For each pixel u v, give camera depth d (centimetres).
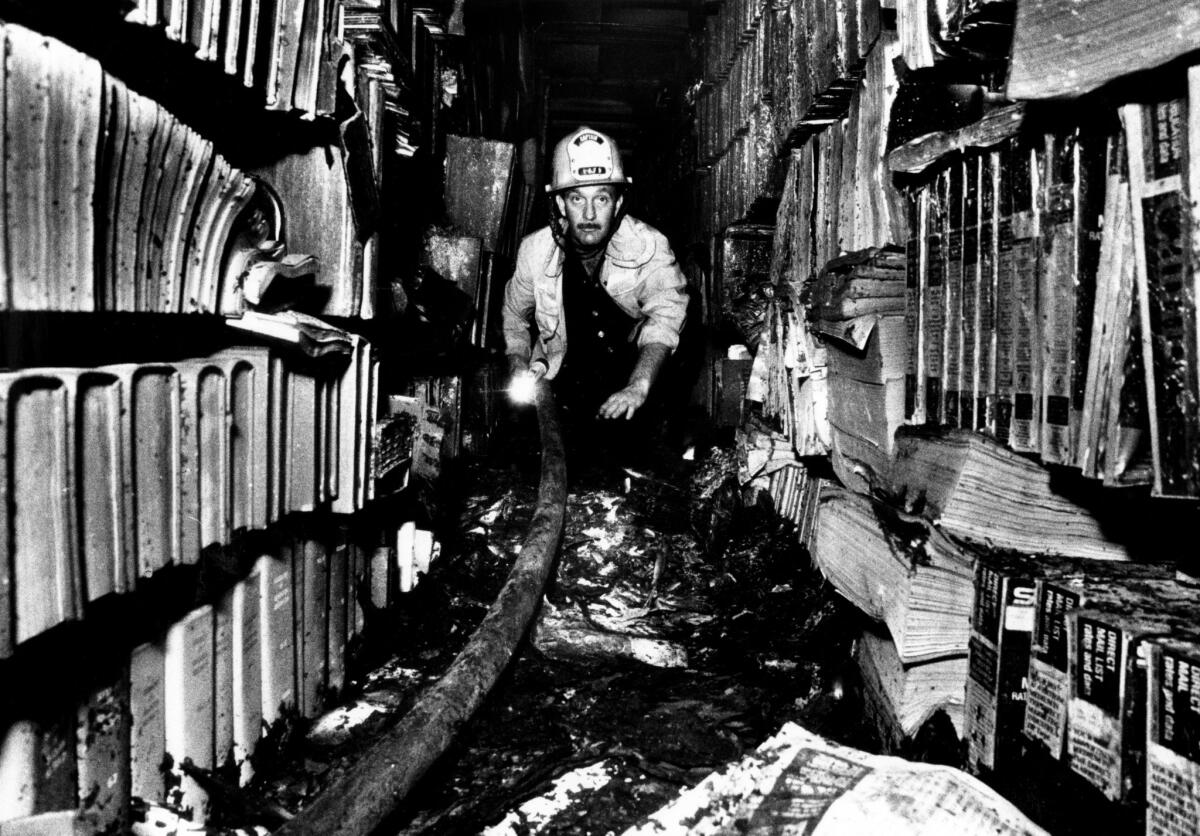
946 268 189
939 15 167
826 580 290
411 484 309
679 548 365
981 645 166
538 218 863
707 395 541
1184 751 114
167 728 160
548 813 184
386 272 315
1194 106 109
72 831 126
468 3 519
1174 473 116
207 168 150
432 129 392
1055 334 148
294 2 188
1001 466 176
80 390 119
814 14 296
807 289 290
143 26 130
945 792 145
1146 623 128
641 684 247
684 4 743
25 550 108
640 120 986
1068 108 144
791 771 160
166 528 143
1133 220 123
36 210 110
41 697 124
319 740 214
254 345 184
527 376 507
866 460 240
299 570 214
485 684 210
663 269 480
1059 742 140
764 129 418
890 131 234
